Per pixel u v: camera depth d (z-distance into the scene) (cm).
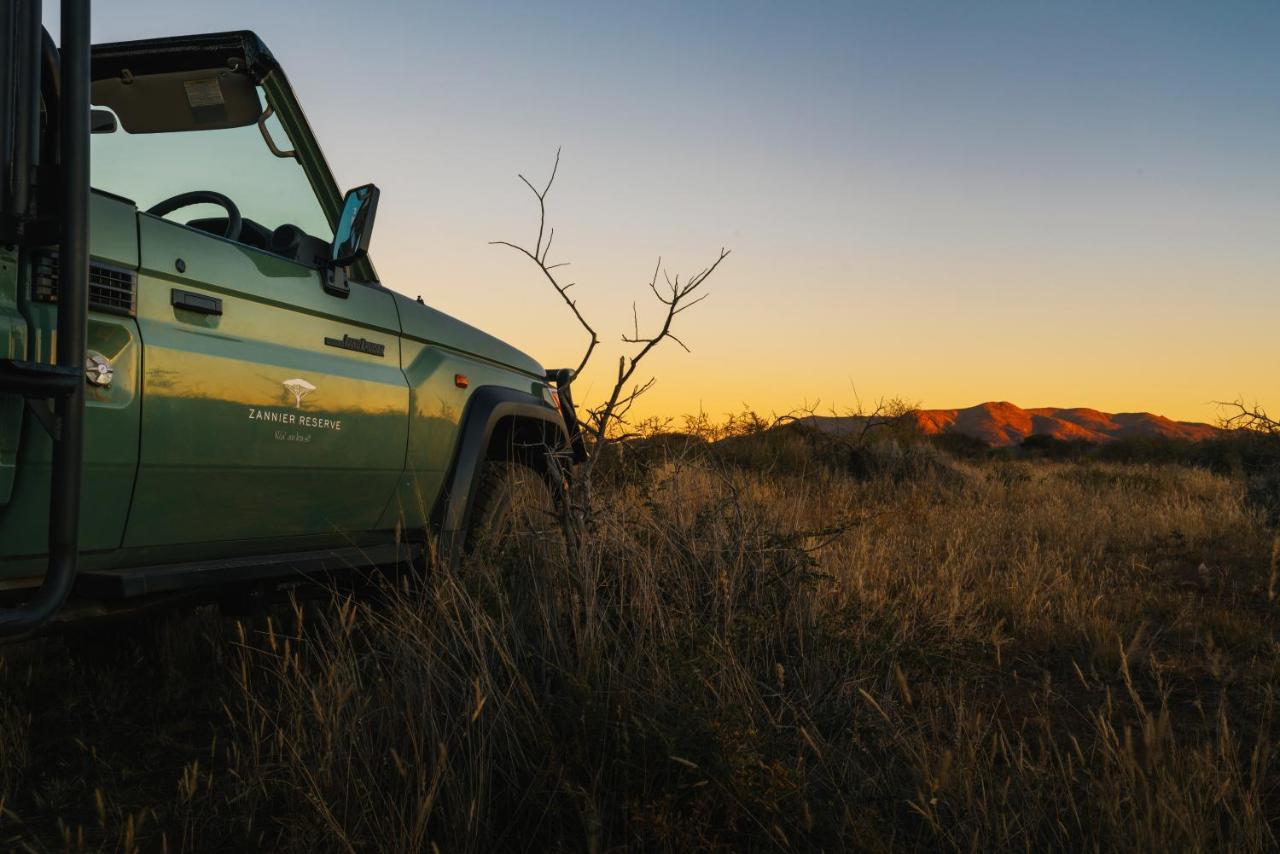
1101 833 238
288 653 315
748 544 414
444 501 423
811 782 262
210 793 278
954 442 2562
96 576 270
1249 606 535
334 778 258
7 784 278
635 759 253
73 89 229
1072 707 363
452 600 324
